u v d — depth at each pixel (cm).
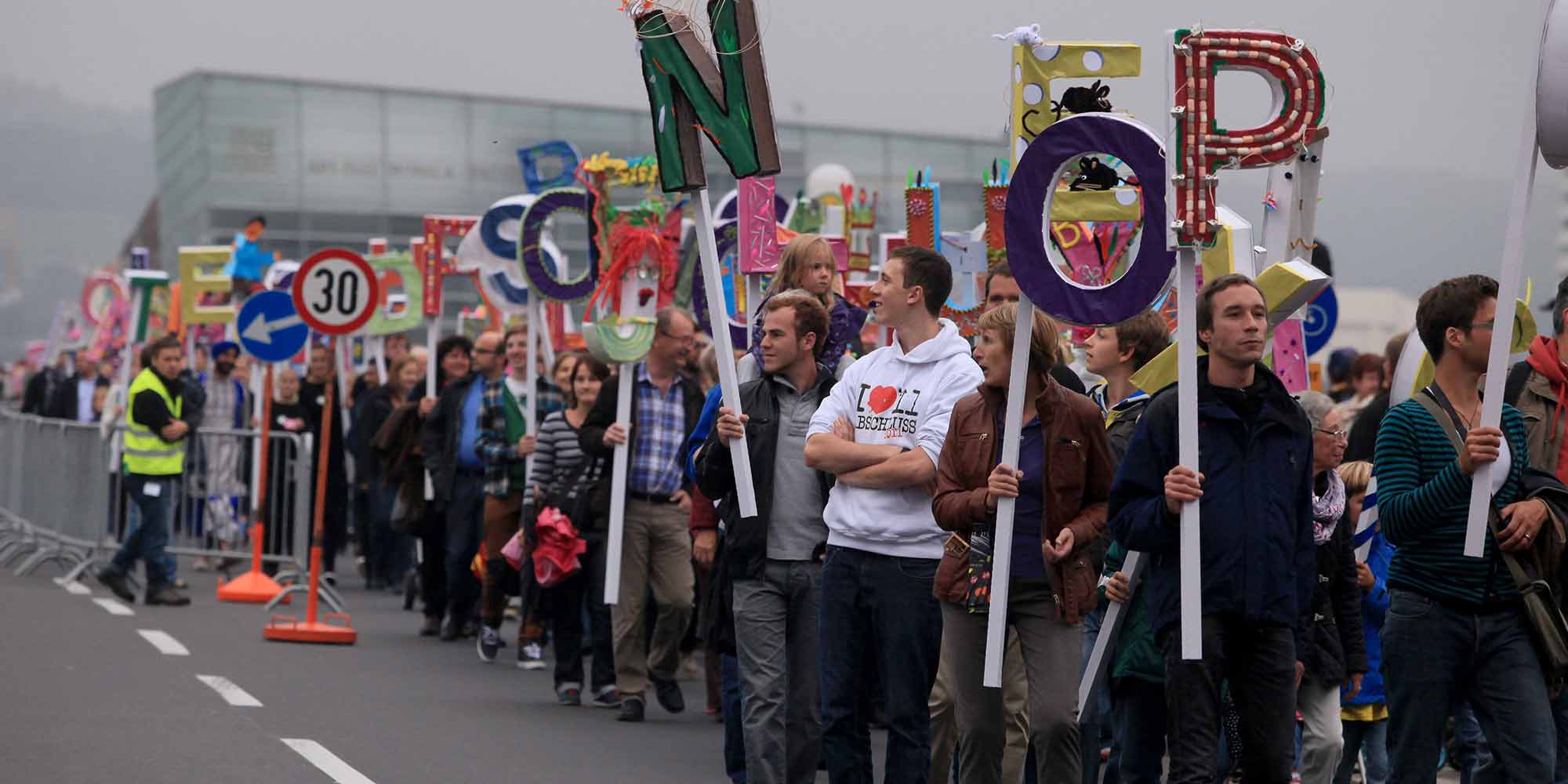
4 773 1714
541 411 2827
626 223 2378
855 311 2027
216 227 8431
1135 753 1445
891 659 1461
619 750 2020
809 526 1587
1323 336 2523
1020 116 1540
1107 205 1387
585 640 2769
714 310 1558
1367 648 1703
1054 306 1352
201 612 3194
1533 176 1289
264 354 3372
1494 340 1291
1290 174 1669
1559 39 1266
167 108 8794
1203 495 1286
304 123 8512
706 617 1770
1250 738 1301
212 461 3769
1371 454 1880
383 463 3105
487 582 2758
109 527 3759
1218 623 1285
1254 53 1284
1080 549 1382
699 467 1617
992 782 1431
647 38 1540
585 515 2291
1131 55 1528
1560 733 1413
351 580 4209
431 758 1900
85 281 6019
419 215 8531
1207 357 1330
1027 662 1407
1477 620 1342
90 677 2341
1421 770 1362
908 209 2373
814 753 1572
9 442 4338
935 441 1459
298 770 1794
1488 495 1284
